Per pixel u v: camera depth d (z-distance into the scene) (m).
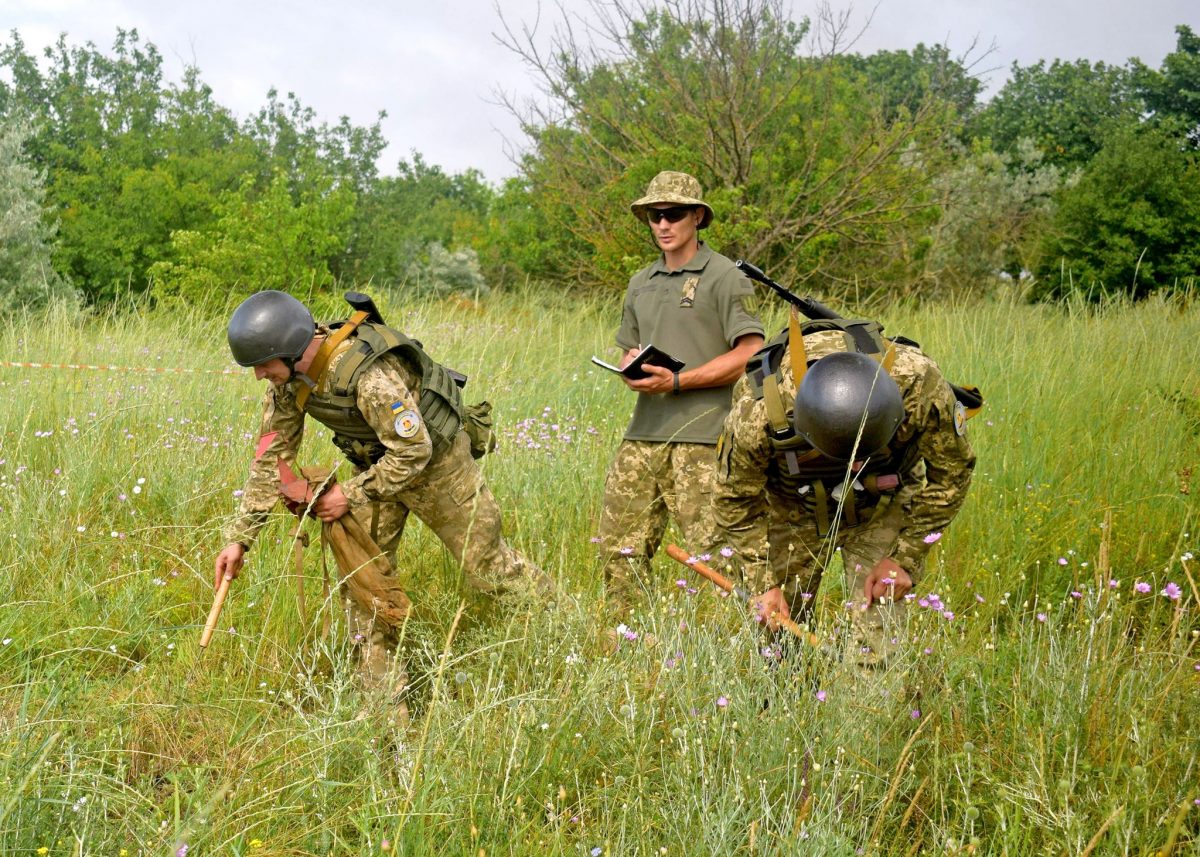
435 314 10.37
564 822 2.88
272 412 3.92
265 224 18.92
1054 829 2.73
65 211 26.09
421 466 3.78
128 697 3.54
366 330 3.83
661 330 4.62
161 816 2.85
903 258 17.23
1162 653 3.38
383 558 3.85
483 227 38.66
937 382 3.44
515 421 7.24
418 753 2.84
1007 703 3.33
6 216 18.58
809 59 16.59
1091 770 2.91
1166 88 46.06
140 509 5.51
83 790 2.81
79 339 8.81
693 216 4.64
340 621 4.30
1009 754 3.06
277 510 5.30
